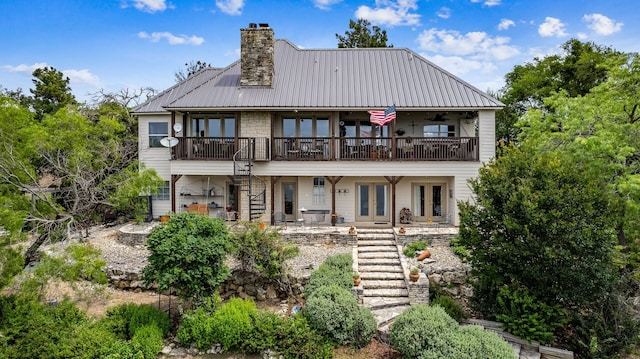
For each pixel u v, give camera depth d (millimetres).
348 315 9336
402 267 12758
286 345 9148
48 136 10219
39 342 8359
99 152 12492
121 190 11156
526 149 11273
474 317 10742
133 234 15367
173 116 18188
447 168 17188
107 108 23172
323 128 19266
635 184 10719
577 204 9375
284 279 11703
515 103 28844
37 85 31984
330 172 17375
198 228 10148
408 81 18812
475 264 10656
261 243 11656
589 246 9070
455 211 17328
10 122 9203
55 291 11734
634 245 12398
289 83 18875
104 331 9086
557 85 25328
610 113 12539
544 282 9641
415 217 18750
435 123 19344
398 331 8586
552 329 9383
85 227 15977
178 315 10812
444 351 7828
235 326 9320
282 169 17500
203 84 19047
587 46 25375
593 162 12047
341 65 20250
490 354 7652
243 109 17391
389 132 19266
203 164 17719
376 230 16078
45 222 9852
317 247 14922
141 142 19578
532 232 9656
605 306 9641
